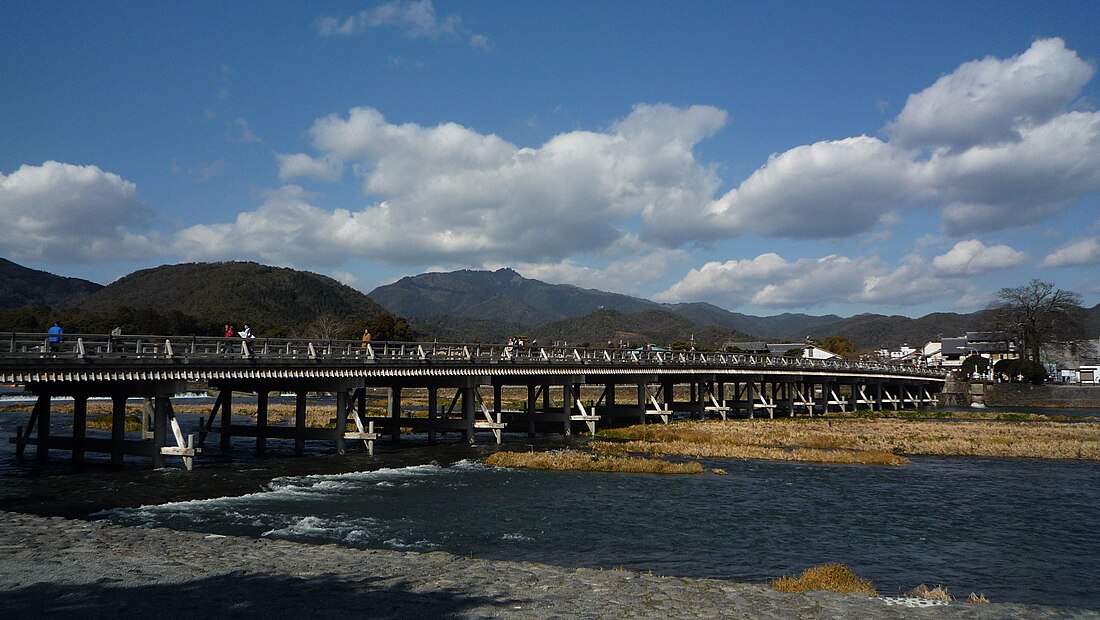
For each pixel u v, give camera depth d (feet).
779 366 303.07
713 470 137.08
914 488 122.11
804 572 66.13
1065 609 56.13
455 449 163.22
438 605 50.16
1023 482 130.00
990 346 560.20
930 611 52.70
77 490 99.09
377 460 141.18
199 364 114.32
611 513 97.25
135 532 72.13
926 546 83.20
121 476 110.22
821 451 166.40
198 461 132.46
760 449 166.09
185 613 46.88
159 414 112.47
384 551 68.90
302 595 51.70
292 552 65.98
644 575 61.77
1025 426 244.22
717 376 276.82
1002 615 52.65
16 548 62.64
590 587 56.34
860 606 53.11
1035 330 463.01
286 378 128.98
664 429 214.07
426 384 175.42
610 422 242.17
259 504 96.27
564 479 123.65
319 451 152.05
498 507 99.30
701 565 73.10
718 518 95.76
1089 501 111.65
